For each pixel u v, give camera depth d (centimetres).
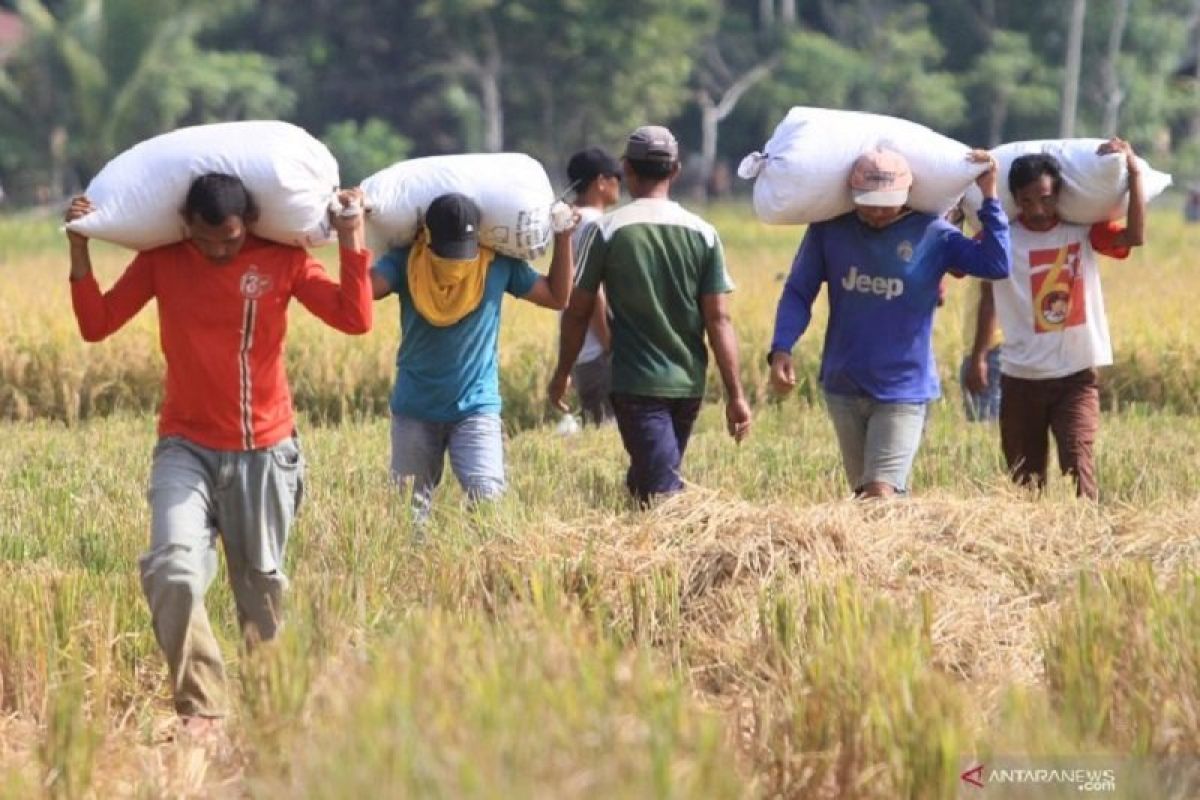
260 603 2059
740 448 3675
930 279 2622
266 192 1945
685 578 2309
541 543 2367
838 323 2659
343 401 4534
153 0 18138
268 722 1730
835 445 3738
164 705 2094
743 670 2091
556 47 19150
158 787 1722
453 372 2614
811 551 2339
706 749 1470
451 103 19625
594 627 1950
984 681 2034
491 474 2625
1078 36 19925
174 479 1980
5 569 2470
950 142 2588
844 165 2564
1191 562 2375
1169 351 4819
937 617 2172
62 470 3472
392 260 2606
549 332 5012
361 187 2555
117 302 1995
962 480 3116
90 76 18112
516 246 2567
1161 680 1780
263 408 1997
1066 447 2934
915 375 2641
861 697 1703
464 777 1372
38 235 12950
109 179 1950
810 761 1683
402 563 2452
